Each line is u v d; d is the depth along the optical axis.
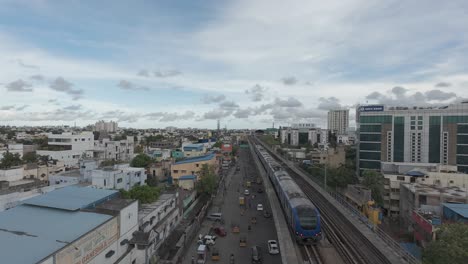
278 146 151.62
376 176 51.12
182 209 42.81
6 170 46.56
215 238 35.97
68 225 20.58
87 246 19.52
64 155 69.31
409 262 22.05
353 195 50.88
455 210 30.91
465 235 21.77
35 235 18.69
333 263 23.83
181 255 30.78
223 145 121.44
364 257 24.16
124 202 26.67
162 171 67.12
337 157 88.44
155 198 36.09
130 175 47.56
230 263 29.62
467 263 20.53
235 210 49.16
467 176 46.78
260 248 32.31
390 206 49.91
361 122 80.19
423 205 36.97
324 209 40.84
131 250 25.19
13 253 16.08
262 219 44.59
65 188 29.20
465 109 70.12
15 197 34.16
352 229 31.31
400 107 79.06
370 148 78.94
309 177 68.94
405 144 75.25
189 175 59.50
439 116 72.38
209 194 55.94
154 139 146.88
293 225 29.58
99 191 28.55
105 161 58.97
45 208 23.75
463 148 69.94
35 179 47.53
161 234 32.44
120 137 138.62
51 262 16.19
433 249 22.12
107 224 22.14
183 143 115.06
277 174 50.62
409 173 51.12
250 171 90.12
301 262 23.86
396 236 38.22
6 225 20.12
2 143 92.88
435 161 72.50
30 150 73.31
